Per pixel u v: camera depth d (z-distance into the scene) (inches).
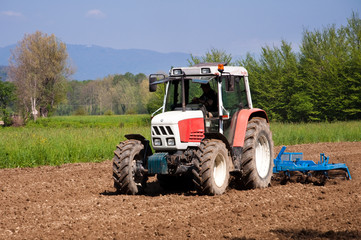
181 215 543.8
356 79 2704.2
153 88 713.0
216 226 490.6
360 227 477.4
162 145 665.6
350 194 660.7
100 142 1336.1
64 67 5324.8
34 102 4877.0
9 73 4921.3
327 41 2997.0
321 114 2827.3
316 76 2923.2
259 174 736.3
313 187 721.6
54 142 1300.4
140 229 483.2
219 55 2723.9
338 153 1263.5
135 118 5068.9
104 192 741.3
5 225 516.7
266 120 799.1
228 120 723.4
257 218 523.5
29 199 685.3
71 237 459.2
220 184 663.8
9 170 1046.4
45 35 5191.9
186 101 706.2
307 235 451.5
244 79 773.9
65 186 810.2
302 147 1462.8
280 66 3024.1
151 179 879.1
